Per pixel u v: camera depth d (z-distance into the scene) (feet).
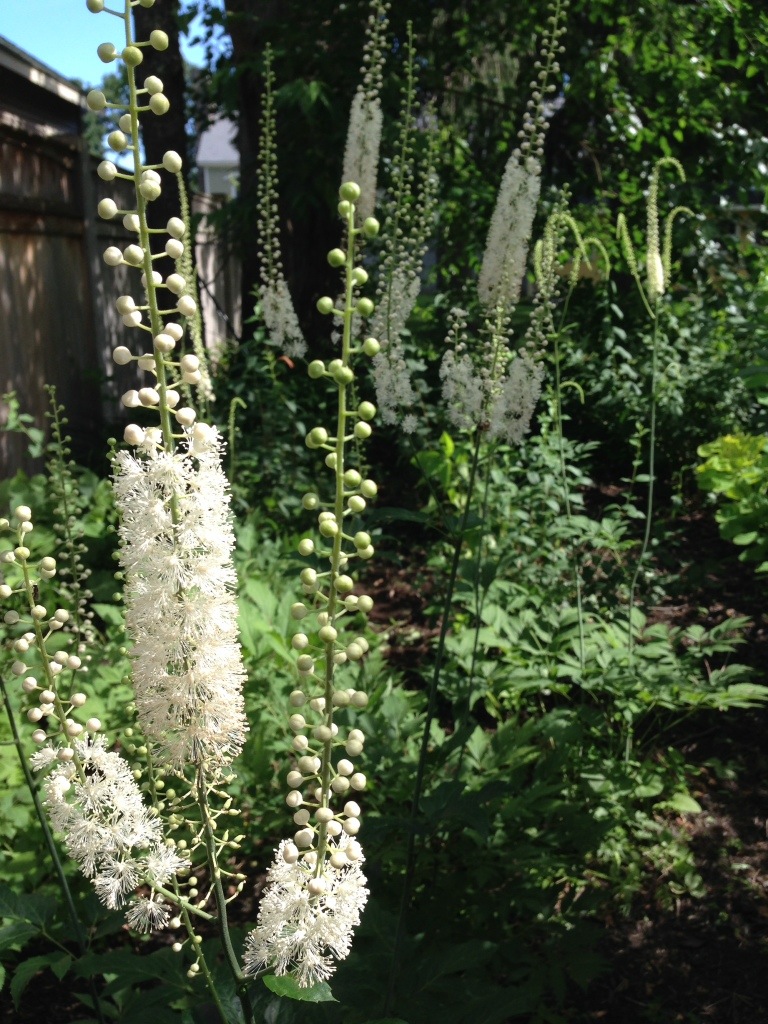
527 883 10.91
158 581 4.94
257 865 12.61
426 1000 8.13
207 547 5.05
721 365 28.17
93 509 19.70
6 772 11.81
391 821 9.09
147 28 26.96
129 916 5.56
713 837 13.55
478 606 12.50
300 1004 5.94
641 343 29.19
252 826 12.44
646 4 29.40
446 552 18.07
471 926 10.76
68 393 28.45
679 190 30.71
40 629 5.86
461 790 9.36
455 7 30.07
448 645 14.83
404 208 13.38
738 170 31.55
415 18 29.50
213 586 5.00
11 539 18.02
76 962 7.54
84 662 12.70
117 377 32.30
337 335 13.42
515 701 15.89
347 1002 7.52
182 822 6.09
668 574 20.79
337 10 29.37
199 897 11.60
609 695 15.67
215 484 5.02
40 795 11.25
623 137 32.14
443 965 8.38
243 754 13.00
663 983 11.05
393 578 22.95
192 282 16.90
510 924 11.31
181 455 4.92
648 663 14.69
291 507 23.07
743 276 32.01
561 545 18.94
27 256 26.02
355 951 8.88
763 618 19.62
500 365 11.85
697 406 27.78
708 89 30.35
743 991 10.85
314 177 28.99
